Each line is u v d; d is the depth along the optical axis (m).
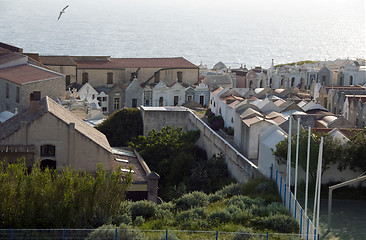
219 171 73.75
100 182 46.47
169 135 82.75
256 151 74.19
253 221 47.56
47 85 100.75
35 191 44.25
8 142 59.44
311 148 56.91
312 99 100.50
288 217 46.97
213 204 54.88
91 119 99.88
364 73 130.00
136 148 80.44
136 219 47.53
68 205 43.88
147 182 59.72
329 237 45.97
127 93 126.06
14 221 43.31
